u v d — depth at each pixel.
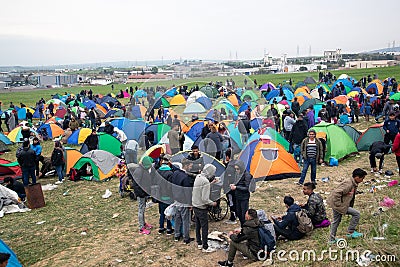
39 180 13.00
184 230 7.48
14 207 10.05
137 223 8.73
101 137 14.70
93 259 7.03
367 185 9.62
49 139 20.59
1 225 9.02
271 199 9.52
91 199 10.73
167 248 7.35
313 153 10.12
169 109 14.73
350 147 12.93
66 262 6.97
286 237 6.99
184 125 14.60
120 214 9.37
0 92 84.50
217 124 11.78
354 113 19.50
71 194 11.32
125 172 10.98
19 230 8.65
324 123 13.06
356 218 6.29
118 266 6.70
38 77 116.12
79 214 9.55
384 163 11.80
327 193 9.56
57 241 7.98
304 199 9.38
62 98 37.72
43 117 29.95
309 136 10.27
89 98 35.50
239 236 6.43
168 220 7.88
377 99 19.48
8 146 19.12
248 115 10.51
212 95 14.88
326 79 42.56
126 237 7.96
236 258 6.80
